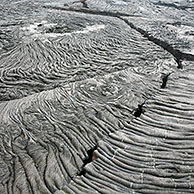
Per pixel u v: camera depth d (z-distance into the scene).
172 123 6.17
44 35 13.07
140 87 8.45
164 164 4.98
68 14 18.14
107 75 9.42
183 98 7.28
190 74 8.97
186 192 4.41
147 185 4.60
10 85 9.02
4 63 10.48
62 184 4.88
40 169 5.28
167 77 8.90
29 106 7.60
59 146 5.89
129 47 12.45
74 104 7.61
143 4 24.25
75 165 5.33
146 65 10.43
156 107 6.94
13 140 6.19
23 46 11.62
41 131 6.47
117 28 15.02
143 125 6.25
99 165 5.13
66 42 12.32
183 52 11.23
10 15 16.84
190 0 26.61
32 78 9.48
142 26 15.63
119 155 5.34
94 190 4.58
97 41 12.80
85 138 6.11
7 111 7.39
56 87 8.98
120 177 4.81
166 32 14.43
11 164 5.49
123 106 7.32
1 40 12.24
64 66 10.41
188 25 16.34
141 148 5.48
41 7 20.41
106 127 6.42
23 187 4.91
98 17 17.77
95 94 8.12
